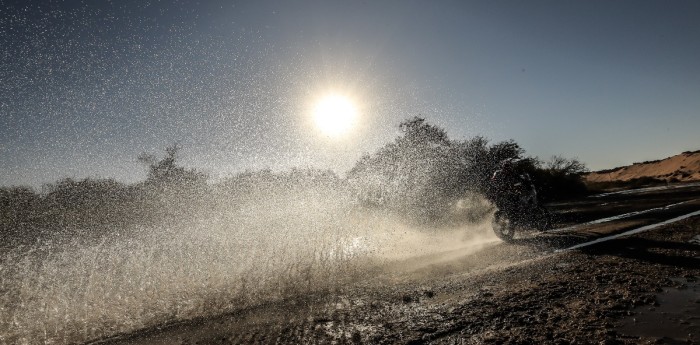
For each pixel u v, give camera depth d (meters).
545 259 4.94
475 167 11.56
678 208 9.48
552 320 2.77
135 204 10.62
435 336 2.68
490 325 2.79
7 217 8.80
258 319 3.26
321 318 3.21
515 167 7.48
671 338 2.32
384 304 3.52
